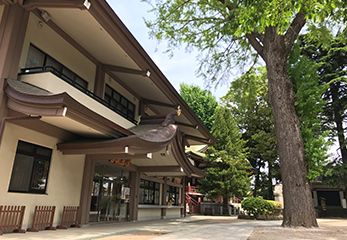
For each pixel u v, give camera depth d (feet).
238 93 52.21
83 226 31.42
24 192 24.79
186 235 25.99
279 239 22.70
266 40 38.29
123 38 29.45
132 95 47.16
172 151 40.04
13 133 23.80
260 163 109.50
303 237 23.67
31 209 25.20
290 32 36.78
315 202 97.96
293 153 33.22
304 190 31.96
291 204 31.96
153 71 38.01
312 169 34.45
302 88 36.50
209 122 125.18
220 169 78.48
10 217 22.24
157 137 32.55
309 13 21.30
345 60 75.61
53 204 27.91
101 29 28.30
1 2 24.35
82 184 32.53
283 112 35.12
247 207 60.39
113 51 33.37
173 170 43.62
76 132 30.14
